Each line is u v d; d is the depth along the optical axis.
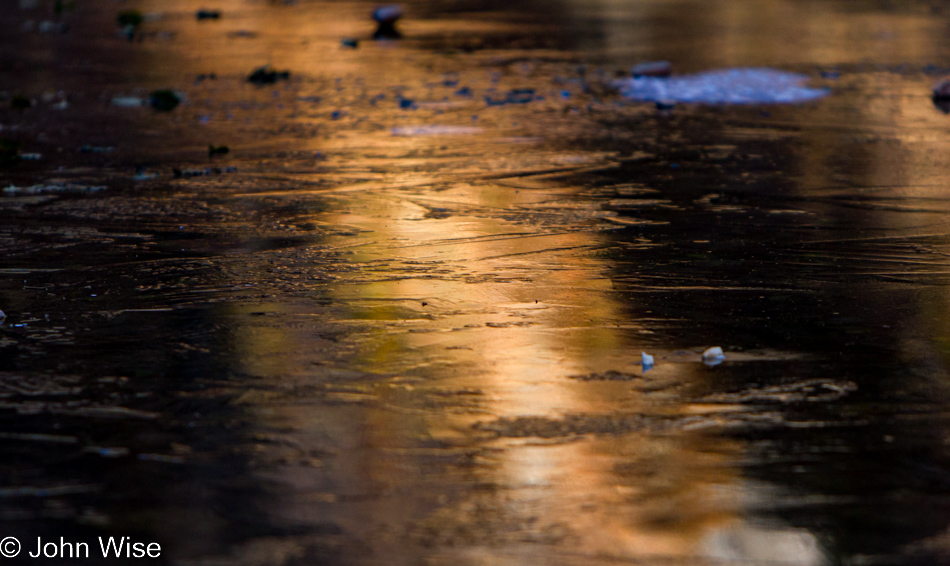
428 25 40.31
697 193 15.30
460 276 11.29
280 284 11.00
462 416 7.73
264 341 9.27
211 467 6.96
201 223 13.70
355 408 7.87
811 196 15.00
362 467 6.96
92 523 6.28
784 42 34.19
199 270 11.53
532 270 11.52
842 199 14.79
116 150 18.89
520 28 38.88
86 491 6.65
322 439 7.37
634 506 6.48
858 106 23.11
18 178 16.50
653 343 9.23
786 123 21.23
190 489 6.68
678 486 6.72
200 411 7.81
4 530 6.20
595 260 11.91
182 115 22.64
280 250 12.38
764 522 6.28
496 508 6.46
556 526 6.27
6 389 8.20
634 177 16.45
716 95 24.72
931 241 12.52
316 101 24.30
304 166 17.41
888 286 10.81
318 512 6.40
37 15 45.50
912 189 15.32
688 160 17.70
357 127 21.09
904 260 11.74
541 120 21.80
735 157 17.91
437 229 13.39
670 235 12.98
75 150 18.91
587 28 38.62
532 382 8.37
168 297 10.55
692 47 32.81
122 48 34.28
